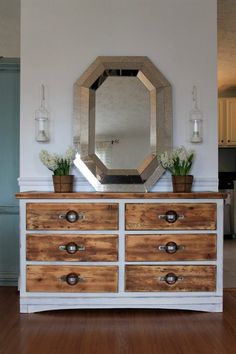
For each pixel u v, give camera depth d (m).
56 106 2.65
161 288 2.29
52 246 2.28
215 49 2.66
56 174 2.46
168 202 2.29
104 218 2.28
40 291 2.29
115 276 2.28
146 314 2.29
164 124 2.63
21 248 2.29
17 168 3.07
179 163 2.48
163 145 2.63
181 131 2.67
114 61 2.63
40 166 2.65
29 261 2.29
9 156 3.08
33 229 2.29
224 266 3.64
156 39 2.67
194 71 2.66
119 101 2.66
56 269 2.28
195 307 2.30
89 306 2.29
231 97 6.08
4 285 3.00
